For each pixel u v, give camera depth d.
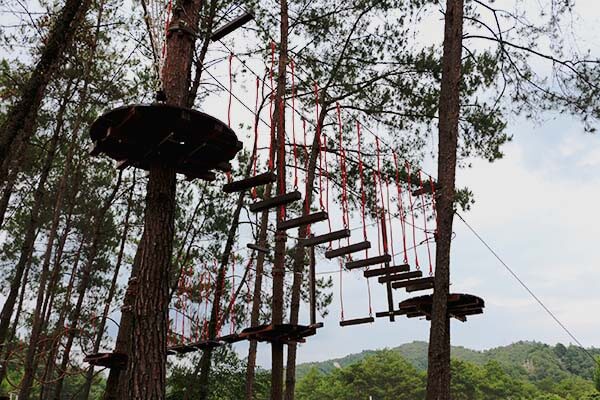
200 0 5.96
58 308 16.95
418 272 8.20
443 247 7.27
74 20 6.61
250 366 12.43
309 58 11.67
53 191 14.69
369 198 11.45
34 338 8.84
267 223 12.38
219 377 14.50
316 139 11.62
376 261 7.27
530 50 9.16
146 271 4.82
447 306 7.63
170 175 5.21
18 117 5.61
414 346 191.38
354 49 11.63
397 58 11.47
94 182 16.41
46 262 9.26
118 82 11.52
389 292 8.65
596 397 53.81
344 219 6.40
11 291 9.16
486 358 169.38
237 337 8.41
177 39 5.62
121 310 7.94
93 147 5.20
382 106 11.55
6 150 5.48
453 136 7.68
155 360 4.56
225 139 5.12
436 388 6.69
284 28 10.52
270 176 5.41
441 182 7.56
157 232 4.96
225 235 13.83
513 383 84.12
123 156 5.33
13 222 15.49
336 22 11.61
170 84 5.41
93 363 8.35
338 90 11.88
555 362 146.62
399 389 74.19
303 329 7.84
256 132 5.88
